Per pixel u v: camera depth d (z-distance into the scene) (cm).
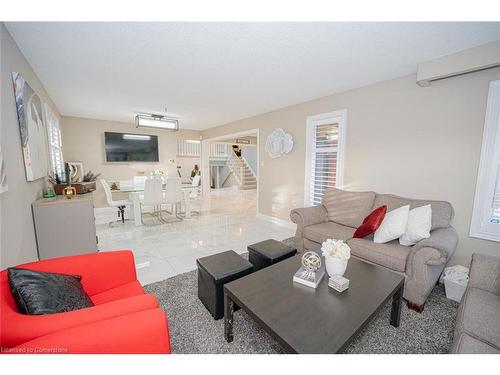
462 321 118
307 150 398
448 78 241
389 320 175
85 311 94
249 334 160
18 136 191
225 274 172
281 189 454
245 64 248
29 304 96
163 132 675
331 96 355
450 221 230
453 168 243
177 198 473
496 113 215
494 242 222
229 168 1120
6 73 173
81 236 250
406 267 192
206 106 429
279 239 369
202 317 177
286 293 141
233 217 525
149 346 91
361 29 181
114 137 584
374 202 281
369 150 313
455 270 219
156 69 262
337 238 251
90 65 250
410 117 272
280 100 389
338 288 143
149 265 269
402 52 220
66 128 526
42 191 271
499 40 196
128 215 537
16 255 176
